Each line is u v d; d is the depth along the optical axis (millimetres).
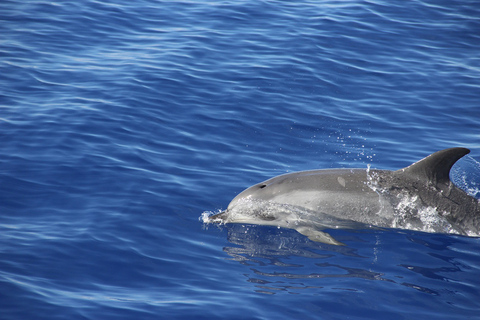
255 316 16406
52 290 17062
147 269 18688
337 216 22250
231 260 19688
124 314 16188
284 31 44219
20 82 33125
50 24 42750
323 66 38312
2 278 17297
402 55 40844
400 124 31219
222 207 23109
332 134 29828
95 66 36250
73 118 29219
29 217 21109
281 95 33875
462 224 21672
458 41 43594
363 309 16938
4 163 24703
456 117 32281
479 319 16656
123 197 22938
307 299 17344
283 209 22766
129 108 30859
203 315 16344
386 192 22188
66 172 24469
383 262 19750
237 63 38062
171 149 27344
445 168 21703
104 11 46594
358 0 52125
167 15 46906
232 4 50156
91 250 19328
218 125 30016
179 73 35906
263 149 28047
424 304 17297
